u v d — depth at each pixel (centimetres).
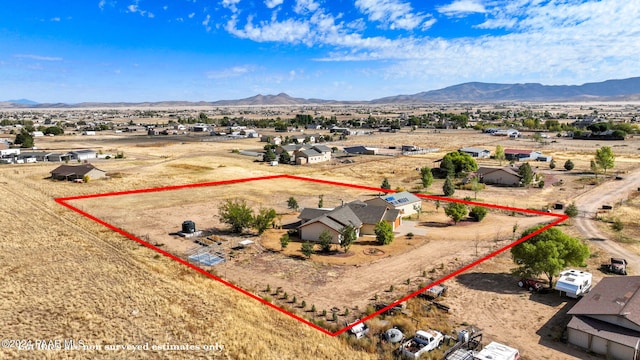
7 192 7069
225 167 10156
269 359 2494
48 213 5794
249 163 10919
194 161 11125
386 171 9688
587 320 2772
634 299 2859
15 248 4319
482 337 2820
